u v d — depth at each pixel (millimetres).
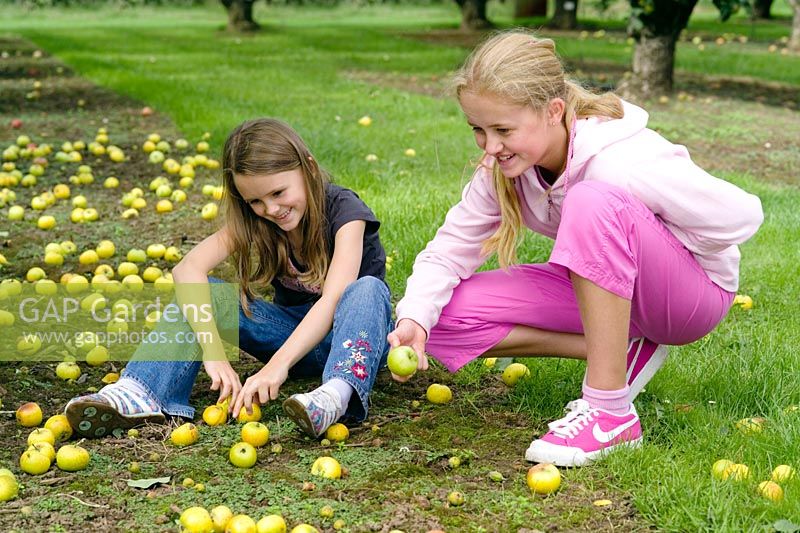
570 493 3133
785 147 9695
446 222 3740
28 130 10734
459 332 3713
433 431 3658
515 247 3586
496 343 3715
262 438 3475
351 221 3764
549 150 3361
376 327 3582
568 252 3205
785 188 7773
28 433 3666
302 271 3850
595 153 3295
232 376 3633
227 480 3229
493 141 3244
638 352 3537
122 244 6441
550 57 3256
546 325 3682
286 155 3521
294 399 3363
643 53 13195
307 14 37000
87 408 3453
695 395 3967
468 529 2912
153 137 9781
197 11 38781
